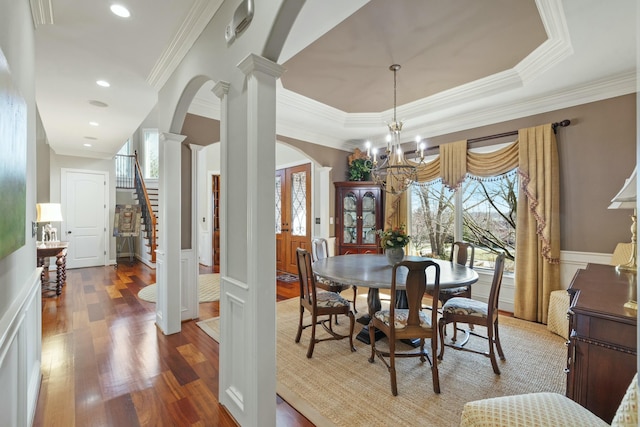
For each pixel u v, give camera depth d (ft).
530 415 3.69
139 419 5.94
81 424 5.80
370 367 8.04
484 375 7.64
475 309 8.13
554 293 10.30
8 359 4.38
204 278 18.54
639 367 2.12
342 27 7.72
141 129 29.73
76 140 18.52
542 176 11.07
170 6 6.81
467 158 13.41
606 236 10.06
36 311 6.87
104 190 22.95
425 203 15.97
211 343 9.34
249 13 5.44
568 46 8.13
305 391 6.94
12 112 3.99
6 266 4.36
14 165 4.11
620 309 4.35
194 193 11.62
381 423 5.90
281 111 13.05
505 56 9.19
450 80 10.84
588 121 10.41
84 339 9.59
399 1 6.77
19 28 5.21
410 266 6.88
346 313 9.00
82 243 21.99
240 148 5.78
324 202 17.08
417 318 7.13
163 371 7.70
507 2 6.82
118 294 14.79
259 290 5.27
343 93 12.03
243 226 5.69
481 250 13.84
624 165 9.75
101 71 9.73
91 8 6.81
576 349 4.50
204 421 5.89
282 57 8.45
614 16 6.85
